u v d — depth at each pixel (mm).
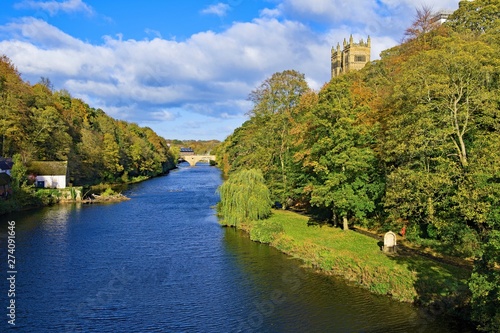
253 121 84062
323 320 26078
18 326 25500
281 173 59750
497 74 32219
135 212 65750
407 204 33750
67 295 30359
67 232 50312
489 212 27156
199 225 54562
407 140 34281
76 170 92750
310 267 35844
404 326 24859
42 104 91938
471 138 33812
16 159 71312
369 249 36562
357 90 50656
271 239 44188
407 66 37125
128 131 157000
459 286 26562
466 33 50781
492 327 21359
